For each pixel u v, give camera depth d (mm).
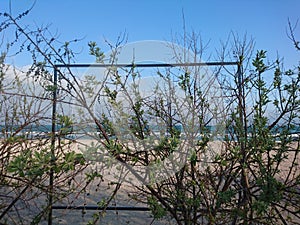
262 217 2510
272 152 3141
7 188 3180
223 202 2539
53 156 2234
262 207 2242
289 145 2770
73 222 4020
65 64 2666
